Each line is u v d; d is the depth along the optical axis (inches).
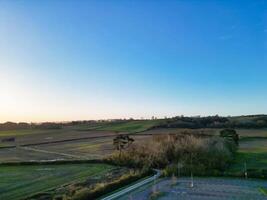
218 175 3208.7
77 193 2304.4
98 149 5211.6
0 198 2389.3
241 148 4909.0
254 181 2940.5
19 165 3981.3
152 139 4618.6
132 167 3769.7
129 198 2278.5
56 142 6230.3
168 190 2554.1
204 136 4874.5
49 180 3043.8
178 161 3782.0
